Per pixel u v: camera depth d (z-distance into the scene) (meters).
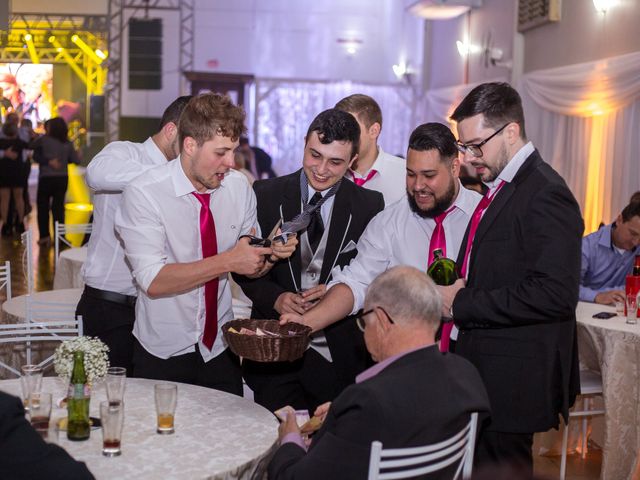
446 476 1.80
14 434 1.54
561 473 3.71
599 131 7.23
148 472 1.86
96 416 2.26
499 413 2.27
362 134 3.39
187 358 2.63
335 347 2.88
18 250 10.06
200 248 2.57
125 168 2.83
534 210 2.20
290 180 2.90
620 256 4.31
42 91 15.56
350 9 15.83
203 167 2.40
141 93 15.59
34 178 16.77
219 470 1.88
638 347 3.45
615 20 7.02
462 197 2.55
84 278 3.04
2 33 15.30
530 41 8.86
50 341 3.82
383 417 1.67
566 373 2.27
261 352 2.26
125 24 15.46
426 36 13.31
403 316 1.80
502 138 2.24
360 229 2.88
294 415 2.11
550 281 2.13
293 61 15.83
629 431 3.51
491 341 2.28
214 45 15.62
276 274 2.89
